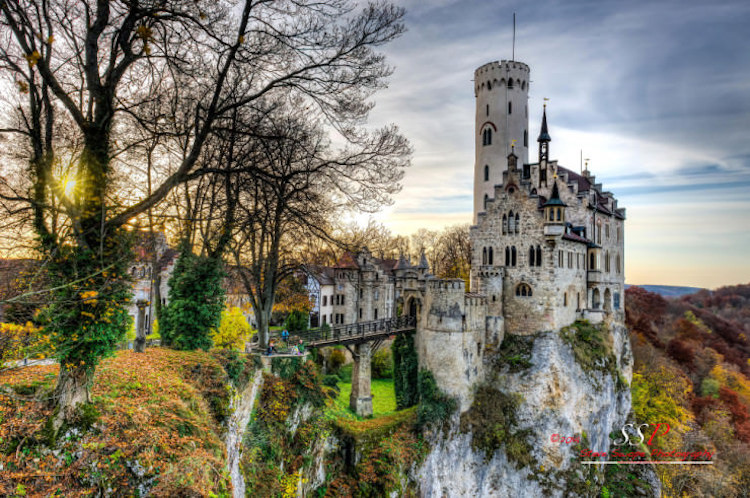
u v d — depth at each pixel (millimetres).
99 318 13492
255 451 25031
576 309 50031
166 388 17781
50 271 13172
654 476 47281
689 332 106250
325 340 37625
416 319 45469
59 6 13648
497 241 48969
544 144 53125
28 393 14430
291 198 21062
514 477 40781
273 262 29531
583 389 45000
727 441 61688
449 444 39906
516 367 44500
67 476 12078
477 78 61594
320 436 32125
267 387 28656
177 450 14172
